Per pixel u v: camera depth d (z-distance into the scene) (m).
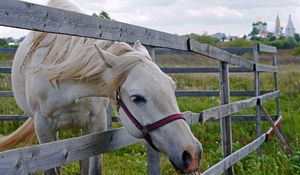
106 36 2.93
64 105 3.49
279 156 6.57
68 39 3.36
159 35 3.60
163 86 2.79
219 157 6.35
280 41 45.53
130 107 2.84
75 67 3.06
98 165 3.88
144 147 7.35
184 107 10.31
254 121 9.08
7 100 9.14
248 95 9.00
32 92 3.64
